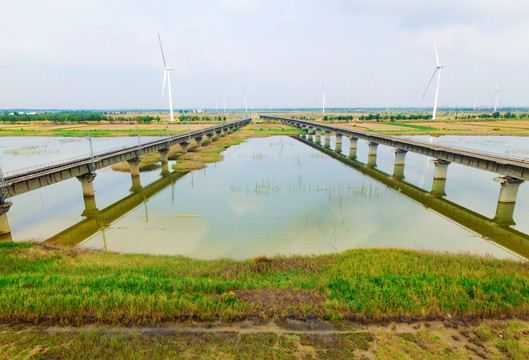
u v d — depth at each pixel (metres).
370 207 42.72
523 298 18.58
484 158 44.22
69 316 17.03
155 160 80.12
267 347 14.93
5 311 17.16
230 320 16.95
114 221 38.25
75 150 92.62
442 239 33.03
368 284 20.42
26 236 34.25
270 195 47.78
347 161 80.06
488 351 14.77
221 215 39.50
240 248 30.58
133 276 21.59
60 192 51.94
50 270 23.19
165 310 17.33
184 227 35.97
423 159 85.00
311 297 19.22
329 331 16.16
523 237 33.81
